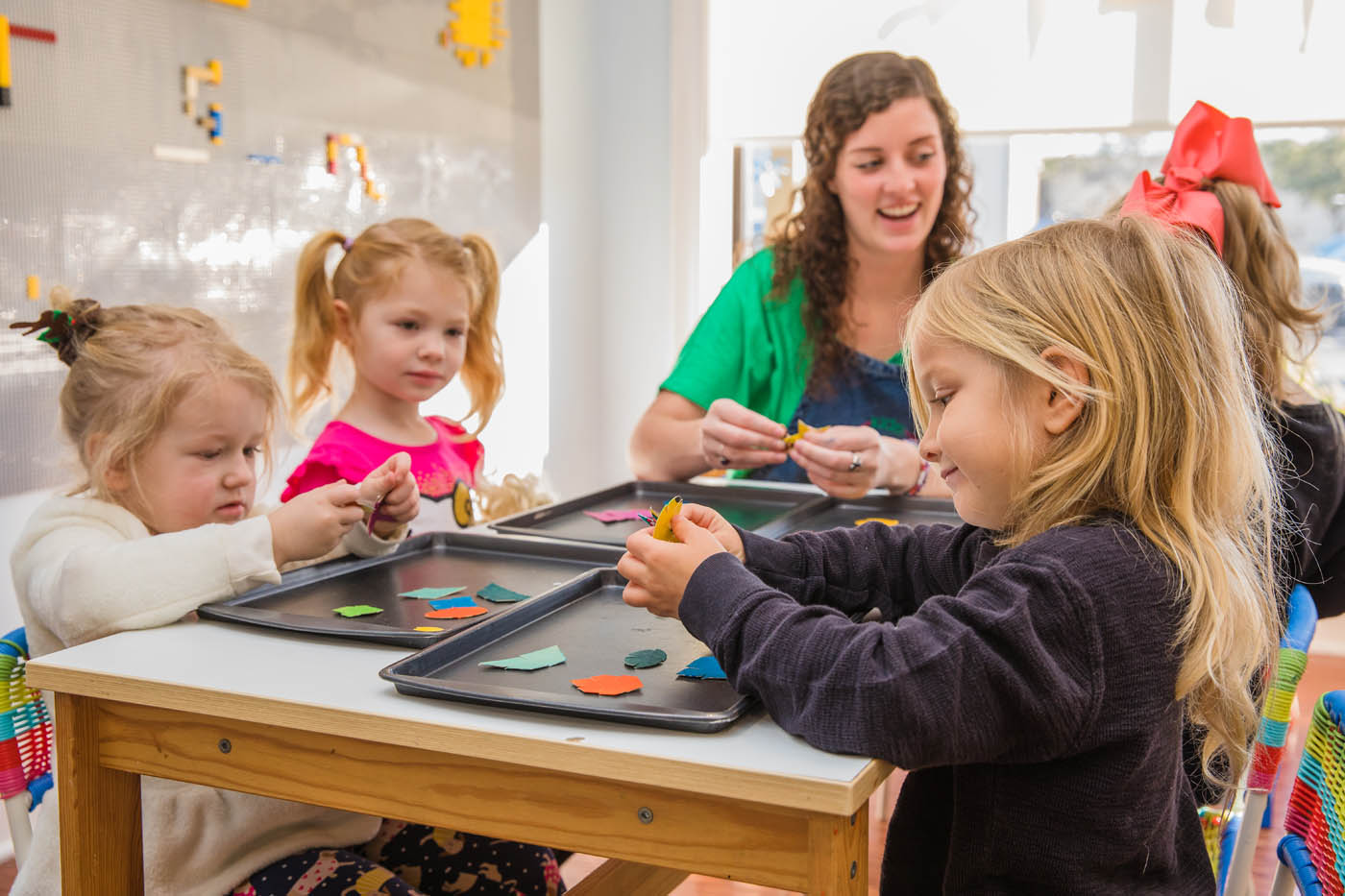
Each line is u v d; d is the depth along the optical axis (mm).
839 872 747
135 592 1063
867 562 1106
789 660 797
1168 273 869
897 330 2141
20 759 1195
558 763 791
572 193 3303
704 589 868
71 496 1275
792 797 732
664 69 3316
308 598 1156
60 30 1829
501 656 980
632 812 807
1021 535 871
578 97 3295
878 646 774
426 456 1933
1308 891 949
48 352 1855
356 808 891
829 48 3168
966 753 760
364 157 2498
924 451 919
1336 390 3094
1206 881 948
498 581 1233
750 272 2215
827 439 1640
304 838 1157
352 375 2367
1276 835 2068
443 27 2732
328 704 859
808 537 1122
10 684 1185
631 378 3500
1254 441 904
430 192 2721
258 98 2221
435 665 940
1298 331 1490
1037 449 854
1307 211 3080
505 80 2955
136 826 1020
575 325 3367
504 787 841
